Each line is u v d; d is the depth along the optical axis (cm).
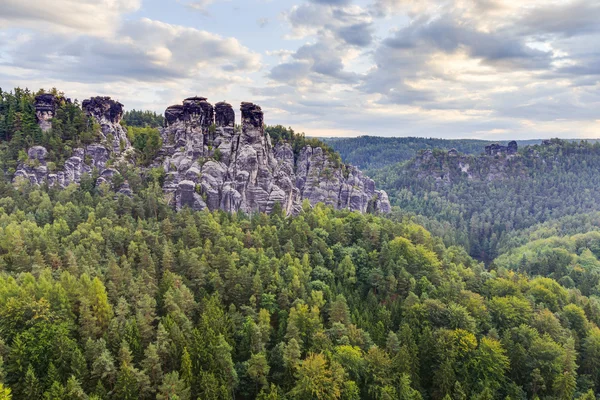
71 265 8762
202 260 10100
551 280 12269
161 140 17262
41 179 14050
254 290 9300
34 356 6306
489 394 7119
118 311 7444
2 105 16588
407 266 11650
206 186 14912
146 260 9525
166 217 13012
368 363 7675
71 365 6203
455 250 14650
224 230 12219
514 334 9194
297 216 15138
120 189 14138
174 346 7069
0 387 5441
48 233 10231
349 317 9156
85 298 7269
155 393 6588
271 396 6562
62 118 16262
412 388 7531
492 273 12912
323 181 19525
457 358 8194
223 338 7288
